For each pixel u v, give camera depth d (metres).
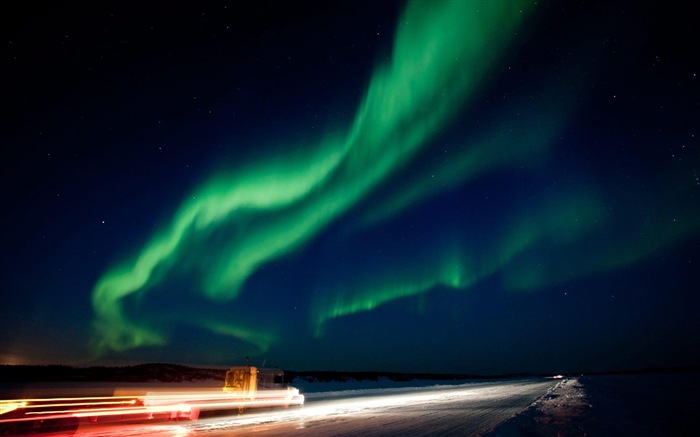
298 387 56.62
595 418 16.61
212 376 61.44
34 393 30.25
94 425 17.11
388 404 29.83
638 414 17.98
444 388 63.22
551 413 18.55
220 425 17.02
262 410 24.72
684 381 57.75
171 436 13.70
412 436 13.10
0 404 15.98
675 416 17.30
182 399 20.00
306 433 14.18
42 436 14.18
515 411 21.14
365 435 13.52
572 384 51.31
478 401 29.98
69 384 43.84
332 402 32.59
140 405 19.33
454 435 13.13
